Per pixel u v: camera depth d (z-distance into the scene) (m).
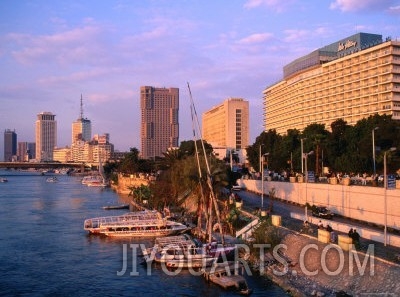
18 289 65.62
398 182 78.44
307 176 109.06
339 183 98.12
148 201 159.62
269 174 149.25
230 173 127.44
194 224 110.19
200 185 88.81
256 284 63.44
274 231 76.19
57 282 68.81
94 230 106.44
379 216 80.12
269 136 193.88
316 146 143.50
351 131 141.00
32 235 105.62
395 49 188.62
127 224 105.56
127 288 65.56
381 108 193.50
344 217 90.75
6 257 84.19
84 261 81.38
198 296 61.22
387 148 119.69
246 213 98.56
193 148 187.38
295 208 106.56
